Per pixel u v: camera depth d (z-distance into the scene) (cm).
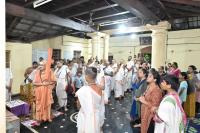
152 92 260
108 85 608
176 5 553
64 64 522
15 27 612
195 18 763
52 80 406
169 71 522
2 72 130
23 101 411
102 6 526
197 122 414
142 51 995
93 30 768
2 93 131
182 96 398
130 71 738
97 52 830
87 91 217
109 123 401
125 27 764
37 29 681
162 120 174
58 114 455
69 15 606
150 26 639
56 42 942
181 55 838
